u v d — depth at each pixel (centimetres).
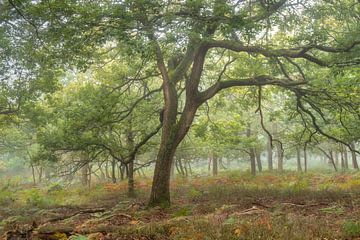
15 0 1260
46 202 1977
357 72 1513
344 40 1432
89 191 2556
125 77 2122
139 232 913
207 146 3556
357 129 2353
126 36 1158
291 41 1559
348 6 1548
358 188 1984
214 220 957
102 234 899
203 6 1126
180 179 3059
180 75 1638
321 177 3044
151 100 2256
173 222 964
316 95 1686
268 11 1391
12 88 2338
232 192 1836
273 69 1900
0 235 952
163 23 1222
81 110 1875
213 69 2212
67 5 1214
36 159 2042
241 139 3331
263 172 3978
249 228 842
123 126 2175
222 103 2455
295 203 1415
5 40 1848
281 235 787
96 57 1794
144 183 2856
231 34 1552
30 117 2455
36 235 925
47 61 1672
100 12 1189
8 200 2155
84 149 1952
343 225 875
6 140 4062
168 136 1537
